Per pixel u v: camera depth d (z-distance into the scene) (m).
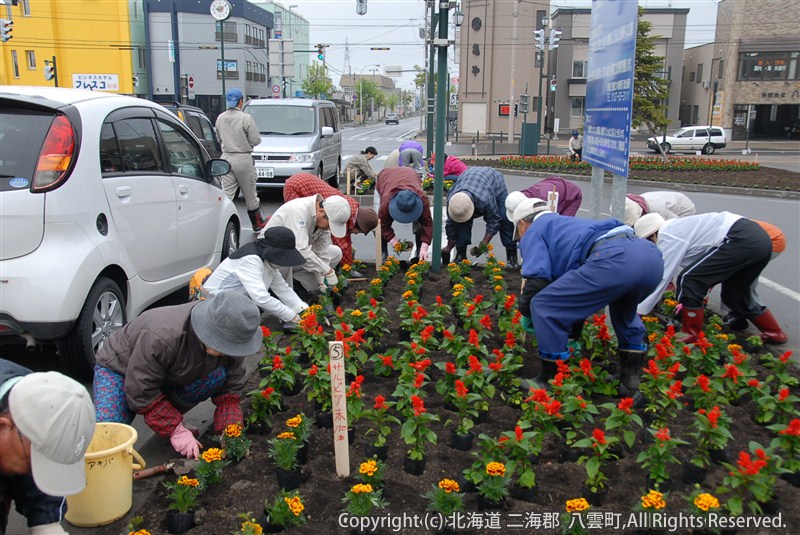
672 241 5.97
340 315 5.82
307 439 4.04
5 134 4.80
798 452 3.86
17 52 52.91
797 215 16.17
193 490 3.41
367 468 3.40
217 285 5.22
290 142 15.72
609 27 6.22
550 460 4.13
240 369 4.21
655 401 4.53
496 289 6.89
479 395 4.36
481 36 57.06
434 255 8.63
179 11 56.34
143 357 3.74
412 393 4.21
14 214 4.60
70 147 4.89
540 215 5.32
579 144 31.09
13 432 2.24
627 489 3.80
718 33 55.75
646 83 38.91
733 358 5.04
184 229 6.67
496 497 3.53
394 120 102.00
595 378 4.93
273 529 3.36
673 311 6.85
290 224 6.46
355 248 10.92
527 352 5.88
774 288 9.11
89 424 2.31
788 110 57.59
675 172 27.27
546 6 56.88
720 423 4.03
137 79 51.28
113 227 5.34
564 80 58.53
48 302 4.66
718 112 55.16
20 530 3.49
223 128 10.79
